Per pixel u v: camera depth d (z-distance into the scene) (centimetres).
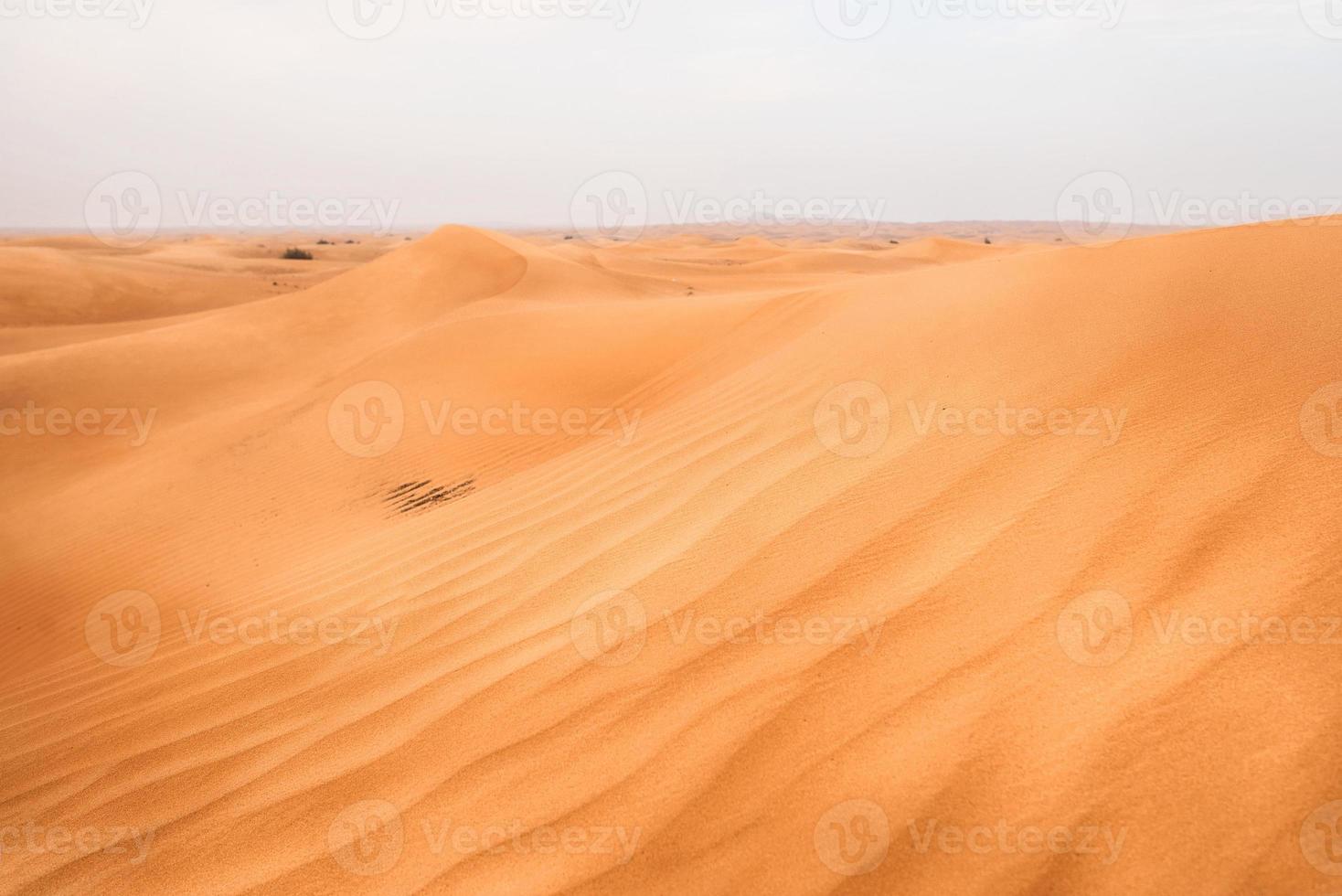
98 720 384
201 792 291
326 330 2342
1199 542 261
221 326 2288
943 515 326
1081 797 192
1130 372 386
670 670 283
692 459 498
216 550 822
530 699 289
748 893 192
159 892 243
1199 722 200
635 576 361
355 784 269
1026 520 303
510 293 2573
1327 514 252
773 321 961
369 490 892
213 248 7006
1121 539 275
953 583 282
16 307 3359
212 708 361
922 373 485
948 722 224
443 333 1490
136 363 1875
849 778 215
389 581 472
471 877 216
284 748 306
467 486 804
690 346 1201
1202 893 166
